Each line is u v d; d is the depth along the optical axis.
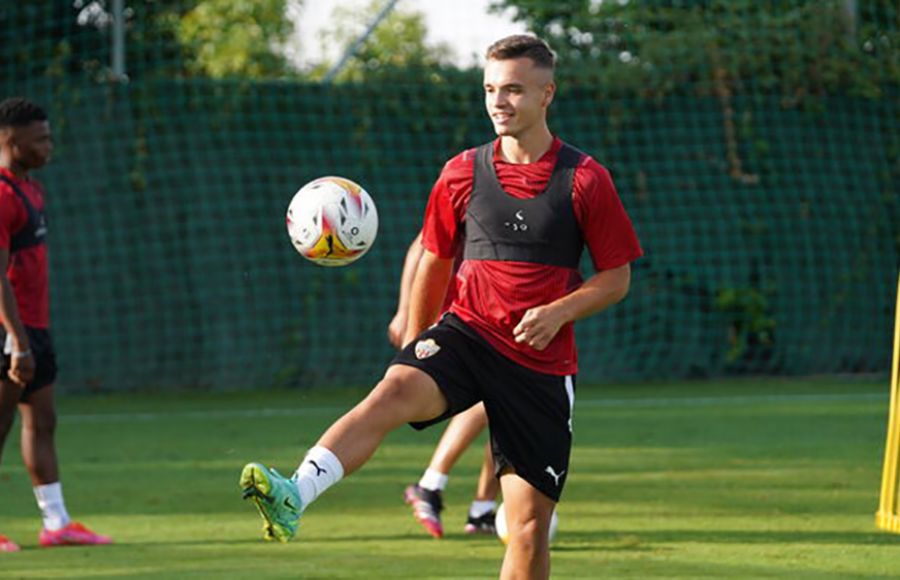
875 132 39.94
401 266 38.22
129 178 37.09
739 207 39.41
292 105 37.69
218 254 37.56
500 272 12.42
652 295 39.25
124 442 28.67
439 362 12.26
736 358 39.59
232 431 30.25
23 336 18.14
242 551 17.66
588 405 33.97
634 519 19.55
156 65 37.47
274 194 37.78
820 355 39.88
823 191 39.72
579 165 12.40
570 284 12.48
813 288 39.72
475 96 38.53
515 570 12.54
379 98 38.09
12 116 18.41
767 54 39.16
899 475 18.48
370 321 38.31
